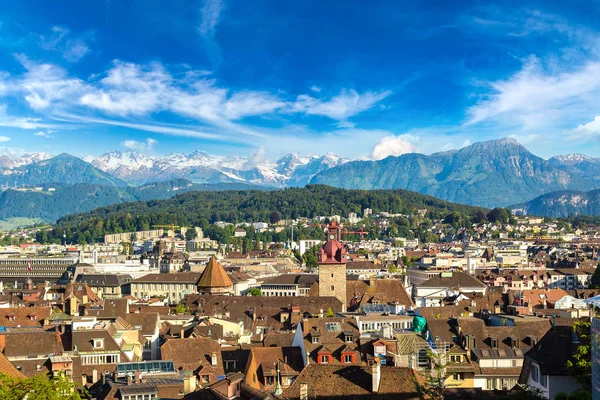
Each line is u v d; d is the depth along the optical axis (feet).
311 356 483.92
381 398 354.13
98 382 464.65
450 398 367.25
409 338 506.07
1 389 309.83
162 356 509.35
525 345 505.25
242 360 520.83
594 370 311.06
